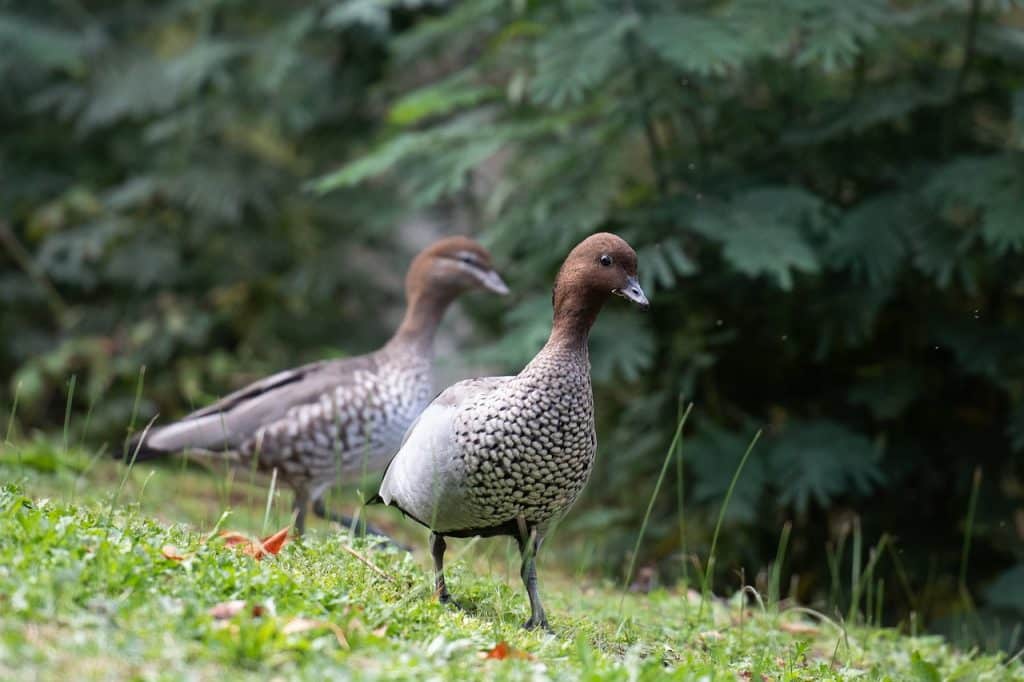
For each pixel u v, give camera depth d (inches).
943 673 341.1
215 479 403.9
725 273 491.5
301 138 673.0
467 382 291.9
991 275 479.8
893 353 509.7
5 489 289.3
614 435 531.8
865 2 450.3
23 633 203.0
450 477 281.7
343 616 237.5
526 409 277.1
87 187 680.4
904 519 501.0
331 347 661.3
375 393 397.7
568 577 444.5
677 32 439.8
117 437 631.2
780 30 444.1
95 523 265.9
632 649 280.4
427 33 534.3
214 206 643.5
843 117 476.4
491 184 606.5
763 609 358.3
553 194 487.2
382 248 671.1
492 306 542.0
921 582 489.7
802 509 454.9
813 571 496.4
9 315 673.0
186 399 637.9
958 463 493.4
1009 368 466.9
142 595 224.8
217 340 676.7
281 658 210.2
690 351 493.0
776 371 519.2
